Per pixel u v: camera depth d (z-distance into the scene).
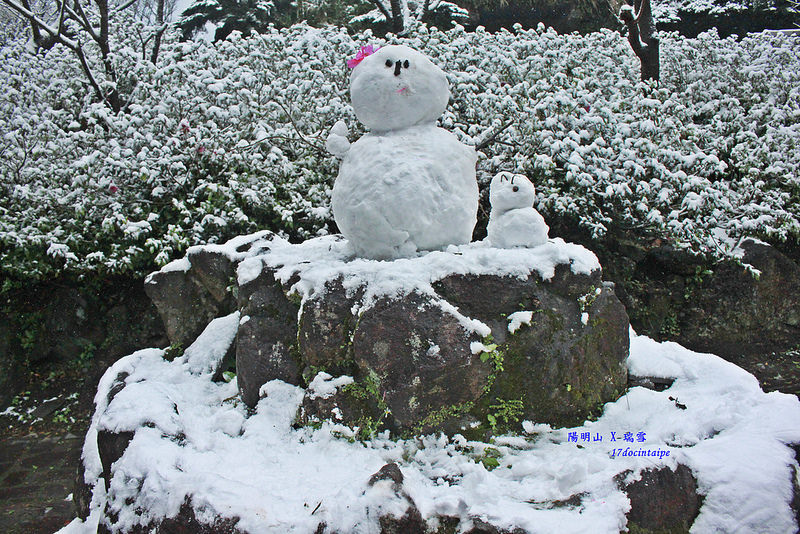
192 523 2.07
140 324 5.63
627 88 6.43
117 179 5.47
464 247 3.12
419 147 3.12
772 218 5.84
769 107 6.73
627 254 5.77
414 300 2.64
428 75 3.23
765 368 5.48
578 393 2.92
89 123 5.81
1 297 5.71
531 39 7.01
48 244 5.40
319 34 6.88
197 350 3.74
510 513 2.03
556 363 2.83
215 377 3.59
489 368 2.70
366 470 2.37
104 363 5.57
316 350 2.82
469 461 2.46
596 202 5.59
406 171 3.01
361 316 2.68
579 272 2.93
